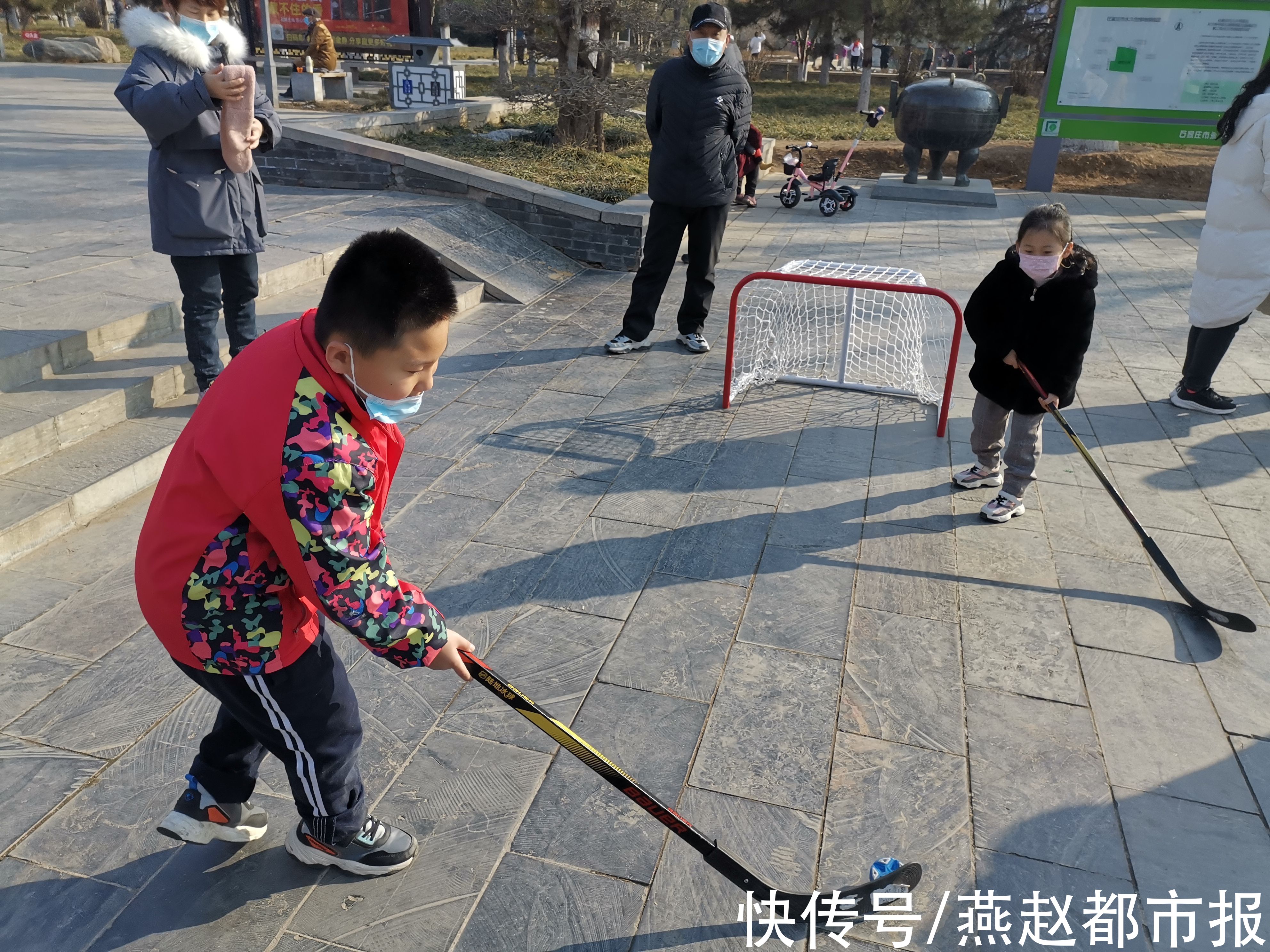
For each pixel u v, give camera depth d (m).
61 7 31.39
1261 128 4.57
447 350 5.86
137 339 4.76
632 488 4.18
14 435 3.70
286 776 2.53
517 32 13.68
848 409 5.14
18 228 6.29
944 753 2.68
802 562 3.63
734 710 2.83
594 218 7.86
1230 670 3.08
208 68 3.94
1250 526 3.99
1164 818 2.48
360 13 19.80
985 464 4.20
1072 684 2.99
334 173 8.63
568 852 2.32
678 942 2.09
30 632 3.00
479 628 3.17
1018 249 3.58
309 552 1.60
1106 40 11.89
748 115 5.52
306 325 1.63
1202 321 4.99
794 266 5.85
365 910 2.14
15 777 2.45
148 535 1.73
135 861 2.23
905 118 11.91
